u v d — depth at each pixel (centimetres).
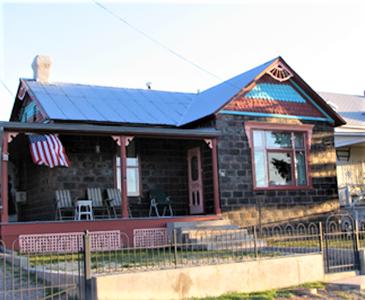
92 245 1561
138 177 1981
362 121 3219
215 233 1642
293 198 2016
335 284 1148
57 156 1609
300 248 1336
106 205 1870
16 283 1049
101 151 1920
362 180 2622
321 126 2145
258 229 1903
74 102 2003
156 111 2119
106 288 901
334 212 2105
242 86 1959
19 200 2058
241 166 1920
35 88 2069
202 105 2094
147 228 1667
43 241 1505
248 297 1011
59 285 914
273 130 2020
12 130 1550
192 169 2048
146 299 941
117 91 2261
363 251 1262
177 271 989
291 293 1071
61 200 1762
